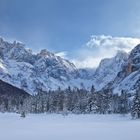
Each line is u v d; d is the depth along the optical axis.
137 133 64.31
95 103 177.50
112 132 67.12
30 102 196.25
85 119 133.38
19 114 181.25
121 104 178.50
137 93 132.12
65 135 60.84
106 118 141.25
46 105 193.50
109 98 181.62
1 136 58.78
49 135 60.66
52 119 132.38
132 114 131.00
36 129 76.00
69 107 189.62
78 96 198.12
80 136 58.88
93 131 70.06
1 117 148.38
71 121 117.06
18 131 69.94
